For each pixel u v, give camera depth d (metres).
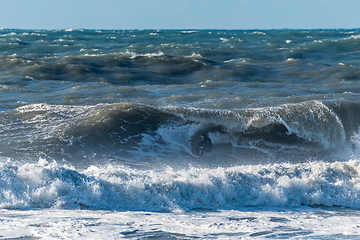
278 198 28.34
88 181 25.92
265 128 54.19
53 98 65.56
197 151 48.06
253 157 51.03
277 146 53.44
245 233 19.89
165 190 26.38
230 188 27.81
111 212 22.92
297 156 52.91
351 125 56.81
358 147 56.09
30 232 17.77
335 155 54.94
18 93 68.88
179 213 24.12
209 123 53.28
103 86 75.69
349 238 19.66
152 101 65.50
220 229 20.36
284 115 55.47
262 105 63.56
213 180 28.22
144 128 49.62
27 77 83.25
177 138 49.88
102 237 17.69
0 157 39.47
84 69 91.75
